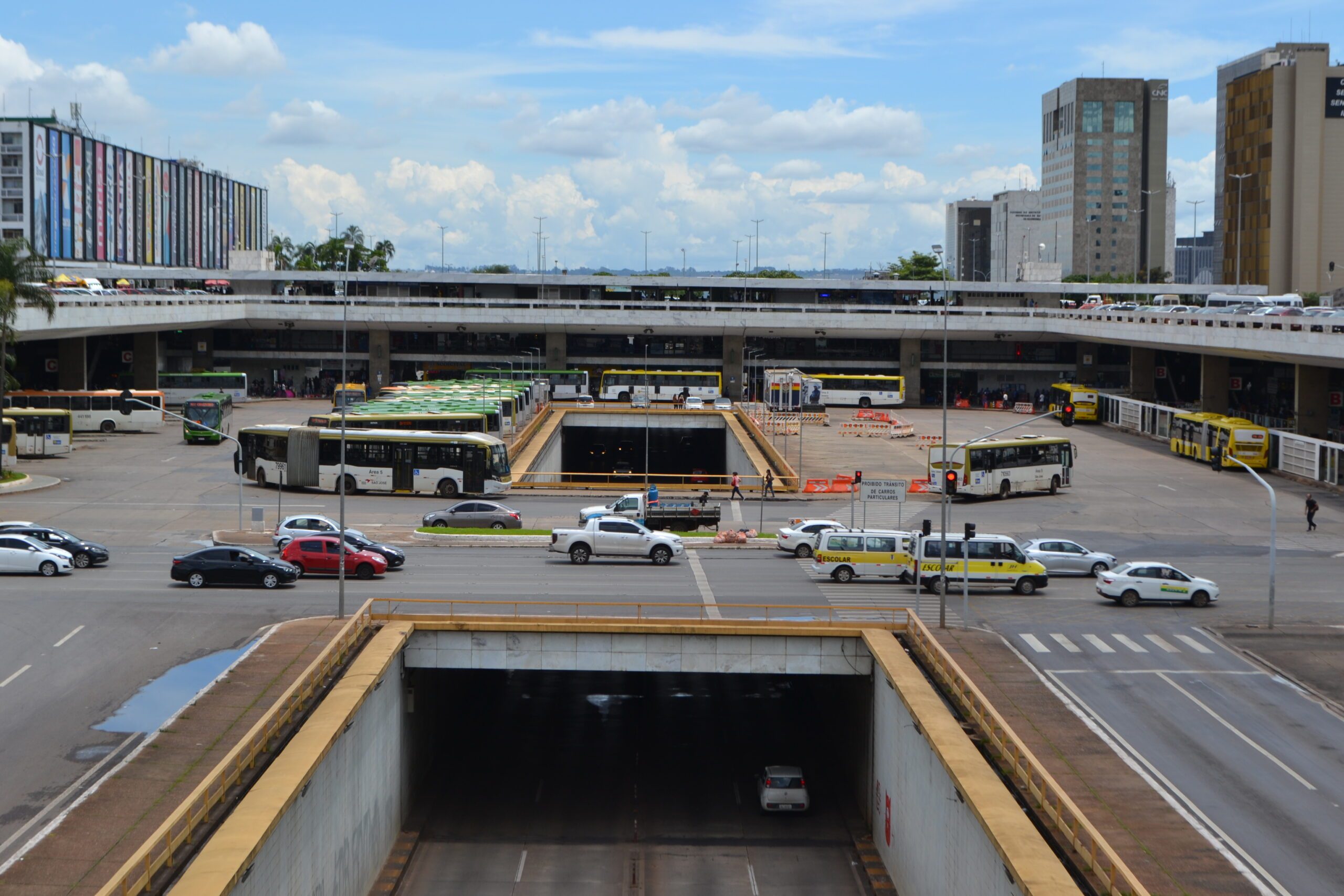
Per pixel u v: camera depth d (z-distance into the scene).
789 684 59.81
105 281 153.00
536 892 37.69
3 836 29.48
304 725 33.47
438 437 79.81
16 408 100.69
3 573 55.28
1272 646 46.78
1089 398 121.00
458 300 140.88
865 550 56.16
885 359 147.00
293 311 138.12
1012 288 150.25
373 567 55.47
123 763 33.31
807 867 39.88
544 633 44.00
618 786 46.38
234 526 67.50
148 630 46.03
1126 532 70.06
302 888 30.47
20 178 178.62
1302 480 87.56
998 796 29.41
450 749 50.00
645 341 146.12
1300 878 28.44
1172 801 32.53
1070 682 42.12
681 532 68.25
